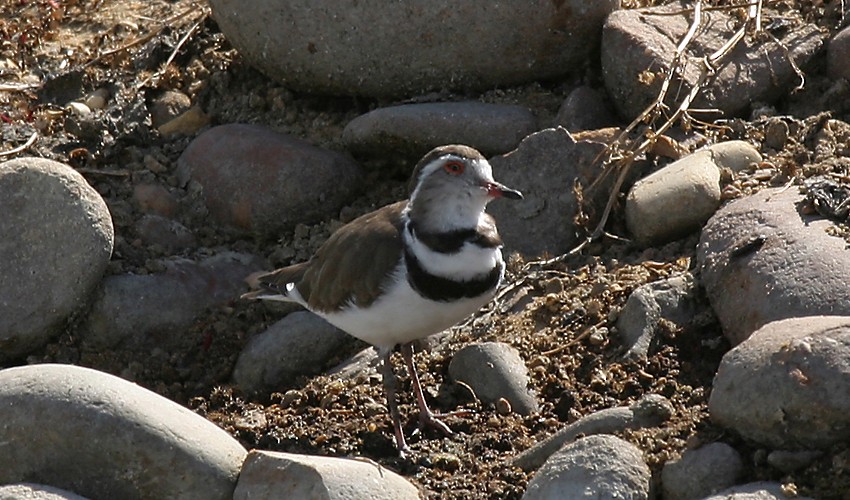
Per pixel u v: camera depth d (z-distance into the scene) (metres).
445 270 9.96
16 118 15.39
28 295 12.42
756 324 10.22
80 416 9.20
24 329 12.41
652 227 12.20
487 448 10.31
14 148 14.73
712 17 14.48
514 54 14.27
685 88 13.54
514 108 13.94
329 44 14.42
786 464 8.70
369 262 10.18
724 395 9.01
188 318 13.00
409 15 14.04
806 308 9.91
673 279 11.31
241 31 14.88
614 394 10.53
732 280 10.77
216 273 13.48
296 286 11.22
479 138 13.67
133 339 12.77
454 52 14.23
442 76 14.48
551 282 12.16
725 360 9.18
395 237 10.17
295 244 13.98
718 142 13.23
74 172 12.78
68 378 9.45
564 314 11.62
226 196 14.23
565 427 9.79
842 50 13.80
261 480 9.09
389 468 10.20
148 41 16.59
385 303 10.12
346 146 14.48
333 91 15.05
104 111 15.38
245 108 15.52
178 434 9.27
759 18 14.15
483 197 9.93
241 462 9.41
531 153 13.23
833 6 14.65
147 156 14.81
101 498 9.27
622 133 13.01
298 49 14.61
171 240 13.85
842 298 9.84
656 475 9.00
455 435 10.55
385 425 10.84
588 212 12.90
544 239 12.90
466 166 9.95
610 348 11.07
